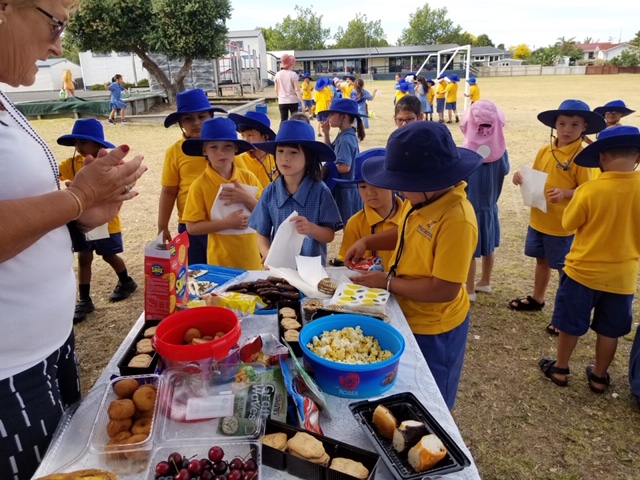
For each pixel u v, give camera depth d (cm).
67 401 152
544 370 319
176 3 1761
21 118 128
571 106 353
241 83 2647
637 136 251
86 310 403
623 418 277
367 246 240
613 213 262
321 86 1459
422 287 184
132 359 147
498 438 264
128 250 555
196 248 342
